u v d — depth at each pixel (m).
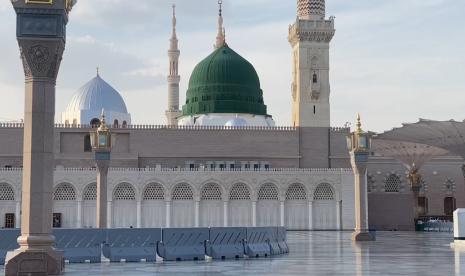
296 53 105.19
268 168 100.94
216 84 112.44
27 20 24.83
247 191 93.25
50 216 24.98
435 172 106.31
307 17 103.94
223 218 92.00
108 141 54.38
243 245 35.75
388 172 104.31
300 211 93.62
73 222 89.50
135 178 90.56
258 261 32.44
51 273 24.41
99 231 33.31
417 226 92.81
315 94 103.06
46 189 24.83
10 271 24.03
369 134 57.62
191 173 91.56
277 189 93.50
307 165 102.56
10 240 32.28
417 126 68.25
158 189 91.62
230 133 101.94
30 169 24.67
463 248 43.44
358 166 56.78
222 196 92.25
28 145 24.83
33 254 24.22
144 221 90.69
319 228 93.44
